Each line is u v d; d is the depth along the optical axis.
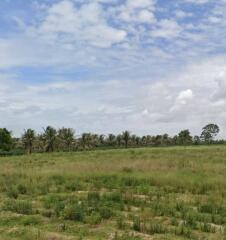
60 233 12.12
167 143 127.81
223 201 17.31
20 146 110.44
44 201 17.55
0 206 16.17
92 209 14.88
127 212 15.15
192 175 26.20
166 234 11.95
